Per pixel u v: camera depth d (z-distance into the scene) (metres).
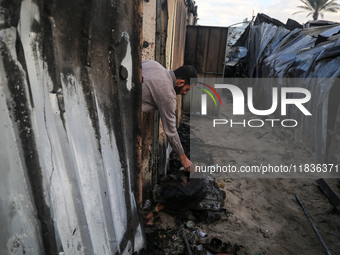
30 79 0.88
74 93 1.16
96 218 1.36
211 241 2.30
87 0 1.11
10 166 0.81
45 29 0.95
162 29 2.73
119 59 1.48
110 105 1.45
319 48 5.28
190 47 6.23
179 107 5.46
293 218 2.85
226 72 11.19
